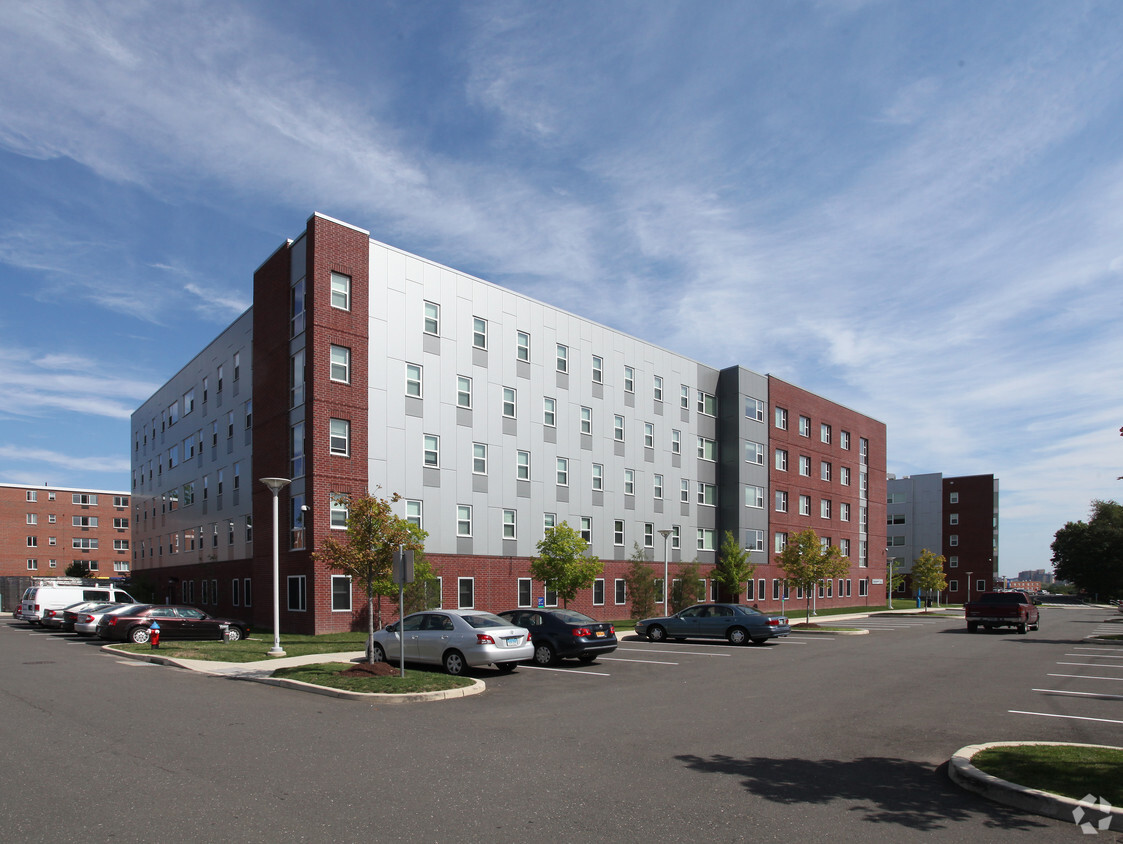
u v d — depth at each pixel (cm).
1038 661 2009
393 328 3050
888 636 3050
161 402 4962
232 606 3569
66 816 650
